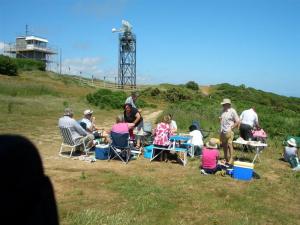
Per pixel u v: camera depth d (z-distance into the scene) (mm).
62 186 8141
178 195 7969
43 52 75062
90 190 7980
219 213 7133
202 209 7270
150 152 11836
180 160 11562
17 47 74750
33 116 19219
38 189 1150
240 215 7102
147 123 14312
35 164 1151
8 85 30125
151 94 45031
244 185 9133
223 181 9367
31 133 14547
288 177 10281
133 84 60219
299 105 56312
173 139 11977
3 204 1078
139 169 10172
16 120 17344
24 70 51438
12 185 1093
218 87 61938
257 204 7762
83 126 12258
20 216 1104
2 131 14398
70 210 6723
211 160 9906
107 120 21672
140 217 6668
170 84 60844
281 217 7148
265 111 30359
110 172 9594
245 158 12547
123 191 7984
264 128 19406
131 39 59719
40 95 30906
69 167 9898
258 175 10164
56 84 43000
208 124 19703
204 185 8883
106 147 11172
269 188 9039
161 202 7441
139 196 7656
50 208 1179
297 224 6898
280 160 12734
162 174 9742
